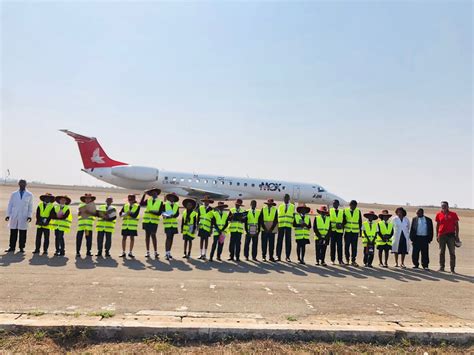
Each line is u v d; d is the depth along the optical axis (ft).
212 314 26.21
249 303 29.27
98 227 47.19
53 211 46.42
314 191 141.90
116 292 30.73
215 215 48.85
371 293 34.30
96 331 21.89
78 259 44.70
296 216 50.26
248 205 166.40
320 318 26.32
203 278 37.45
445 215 48.57
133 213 47.16
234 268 43.93
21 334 21.54
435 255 64.23
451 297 34.01
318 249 49.70
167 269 41.29
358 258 58.44
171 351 20.57
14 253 46.75
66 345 20.95
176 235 71.67
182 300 29.27
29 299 27.94
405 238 50.98
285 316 26.48
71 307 26.43
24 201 47.29
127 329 21.98
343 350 21.50
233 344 21.71
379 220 52.70
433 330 23.54
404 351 21.79
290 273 42.42
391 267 50.75
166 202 49.85
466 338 23.27
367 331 23.04
